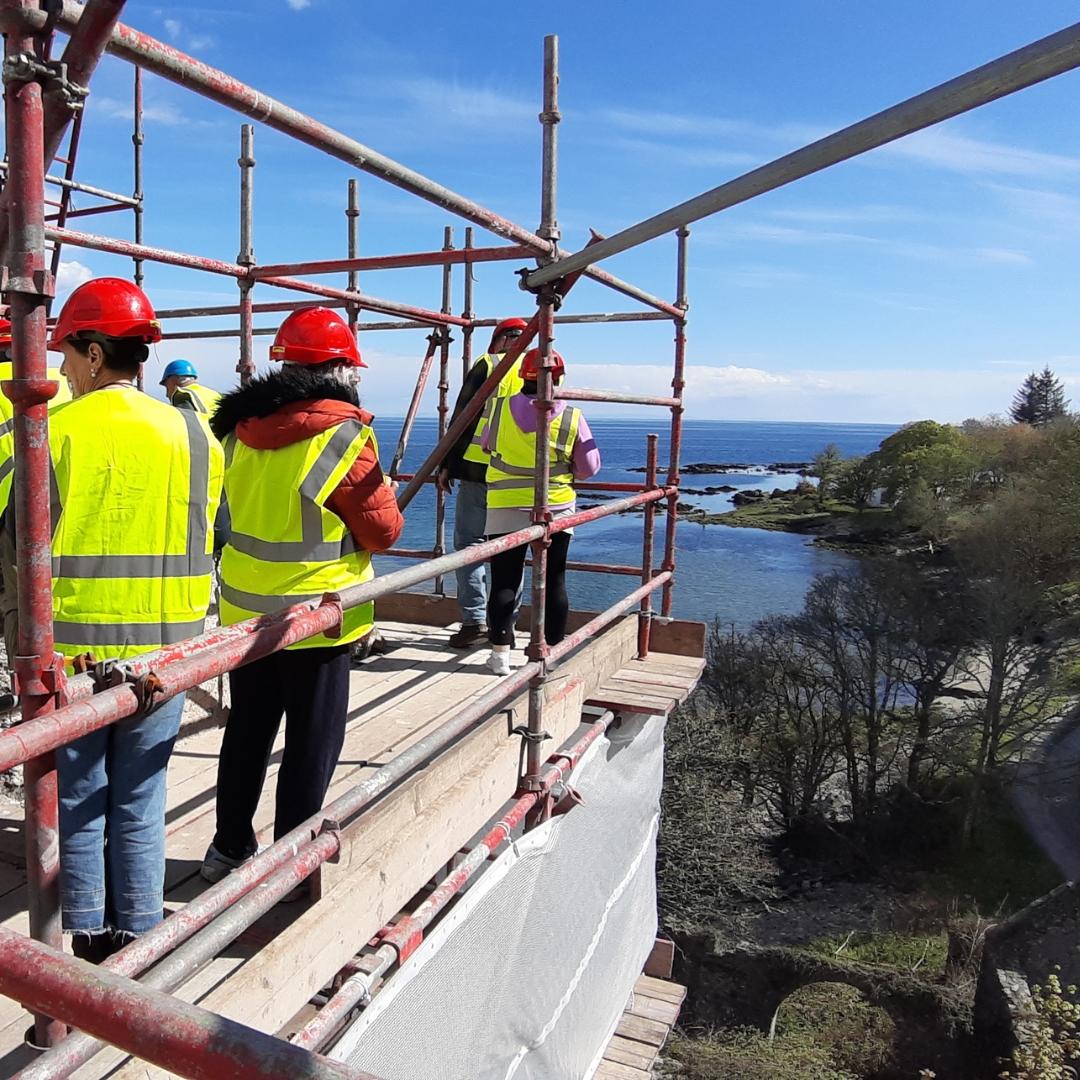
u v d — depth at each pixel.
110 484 2.07
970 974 22.11
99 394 2.13
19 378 1.31
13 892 2.53
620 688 4.72
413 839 2.67
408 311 5.02
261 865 1.78
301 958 2.17
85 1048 1.41
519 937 3.30
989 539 32.81
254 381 2.60
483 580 5.11
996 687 29.56
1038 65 1.12
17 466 1.35
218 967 2.34
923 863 27.03
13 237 1.27
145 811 2.21
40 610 1.38
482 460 4.87
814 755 29.36
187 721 3.72
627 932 4.93
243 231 3.97
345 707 2.66
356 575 2.64
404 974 2.43
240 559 2.60
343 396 2.59
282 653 2.53
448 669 4.68
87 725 1.32
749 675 31.94
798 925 24.47
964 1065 19.88
